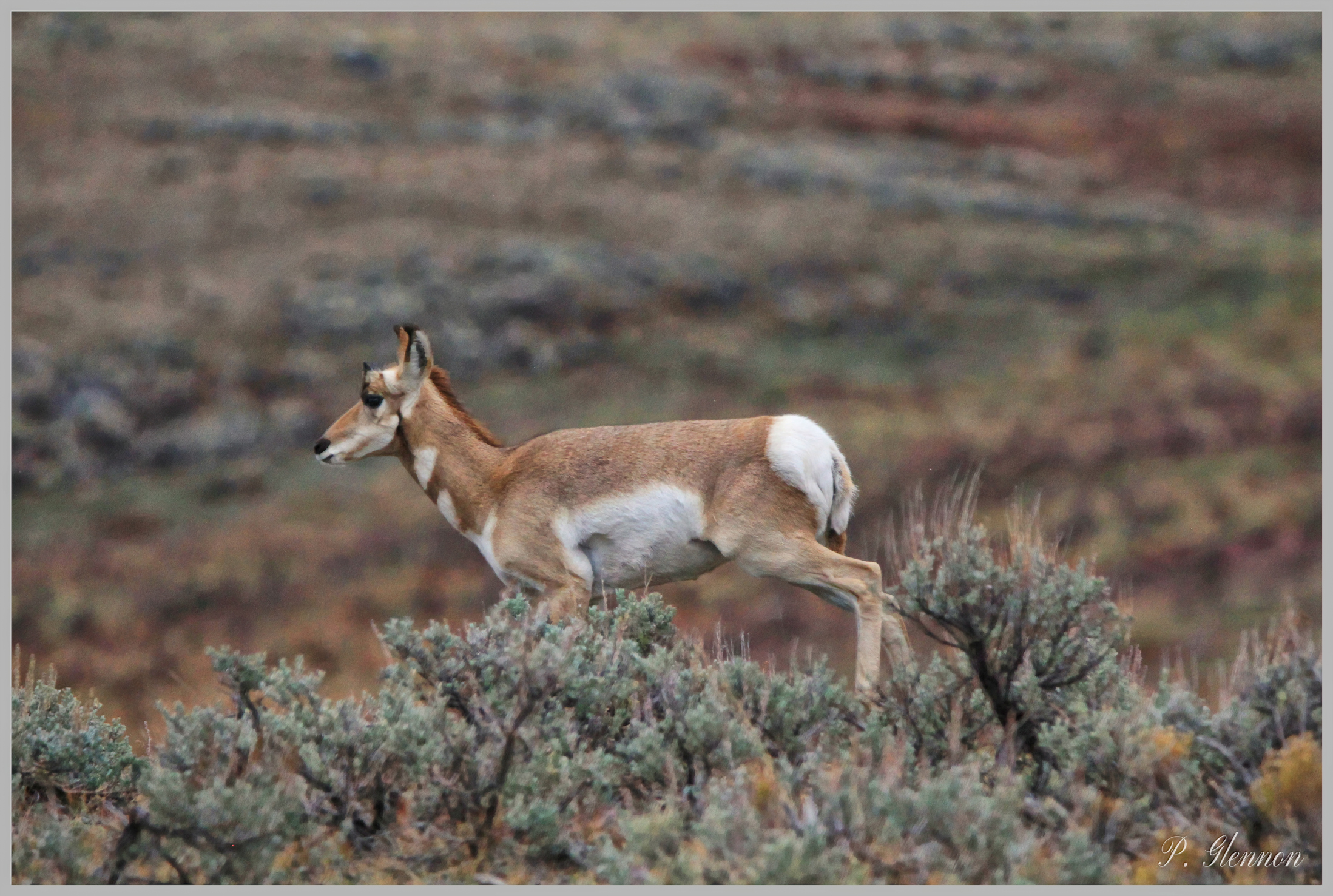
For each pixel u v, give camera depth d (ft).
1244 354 530.27
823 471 101.19
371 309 617.21
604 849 64.39
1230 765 71.56
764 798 67.10
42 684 92.79
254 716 78.28
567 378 574.56
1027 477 390.83
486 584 339.77
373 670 269.64
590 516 103.86
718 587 299.58
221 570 379.55
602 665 82.17
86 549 437.17
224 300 623.36
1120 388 500.33
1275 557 300.81
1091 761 70.95
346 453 111.04
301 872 70.18
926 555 82.02
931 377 556.92
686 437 103.55
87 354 573.74
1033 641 77.92
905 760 71.77
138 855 69.10
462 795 71.61
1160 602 278.26
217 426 532.73
